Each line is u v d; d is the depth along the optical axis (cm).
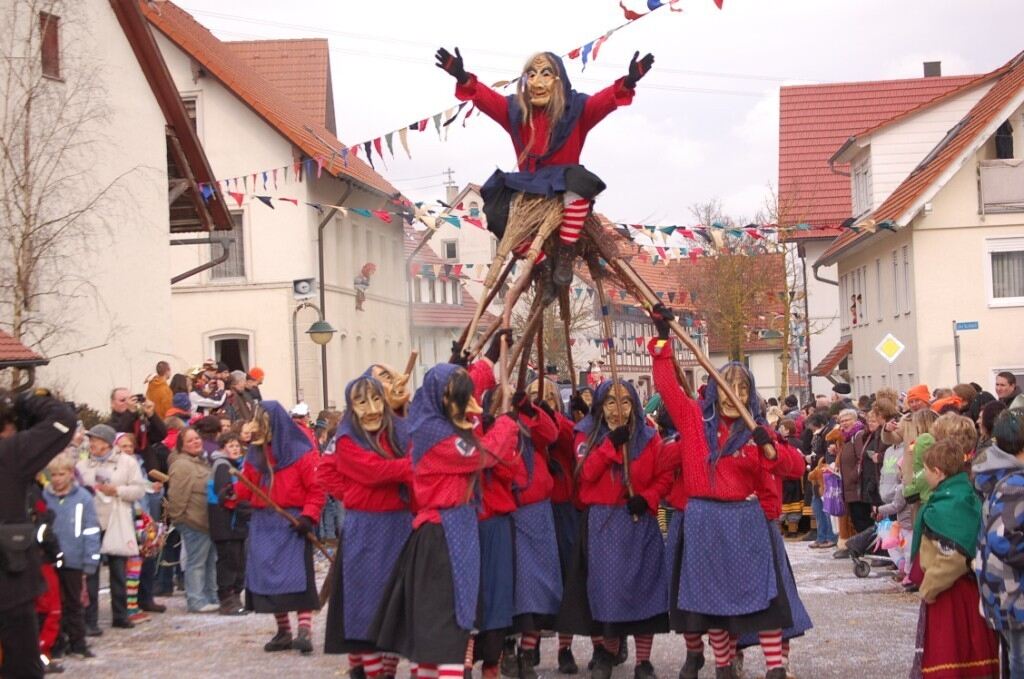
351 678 895
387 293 3972
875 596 1296
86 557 1059
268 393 3256
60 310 1992
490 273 838
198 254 3281
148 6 3175
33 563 762
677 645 1098
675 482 909
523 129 855
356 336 3606
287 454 1059
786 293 3656
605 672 930
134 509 1249
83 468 1212
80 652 1061
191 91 3191
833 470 1625
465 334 837
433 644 748
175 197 2439
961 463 757
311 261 3228
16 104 1942
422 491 771
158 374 1808
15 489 762
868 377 3481
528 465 902
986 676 751
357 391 860
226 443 1349
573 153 855
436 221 1487
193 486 1310
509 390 828
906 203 2831
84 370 2084
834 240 4212
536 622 905
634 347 4497
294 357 3228
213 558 1347
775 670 858
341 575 870
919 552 767
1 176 1888
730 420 866
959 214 2872
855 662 959
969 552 742
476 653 848
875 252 3347
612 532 910
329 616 870
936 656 758
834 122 4450
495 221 864
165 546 1441
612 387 912
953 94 3359
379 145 1348
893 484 1377
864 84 4528
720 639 873
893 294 3153
